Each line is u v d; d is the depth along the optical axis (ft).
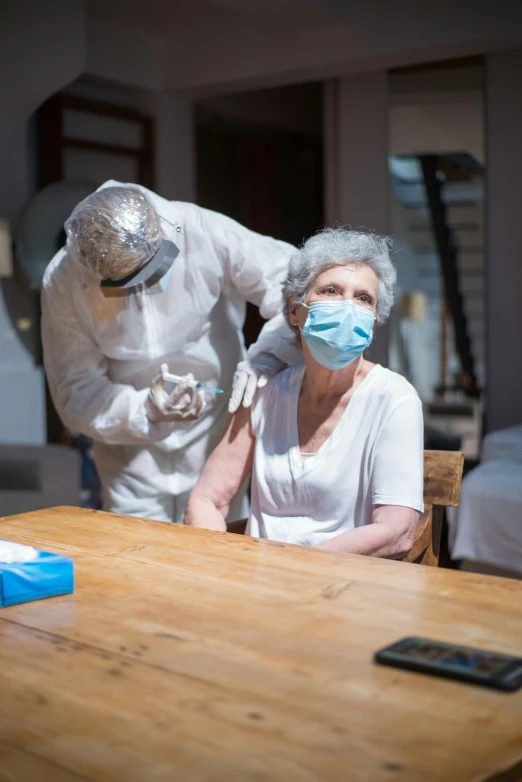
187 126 22.77
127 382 7.82
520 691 2.98
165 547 4.93
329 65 19.42
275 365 6.78
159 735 2.69
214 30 20.89
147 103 22.41
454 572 4.40
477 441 27.12
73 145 20.83
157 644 3.45
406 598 3.99
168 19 20.44
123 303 7.17
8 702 2.95
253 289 7.58
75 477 16.20
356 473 6.05
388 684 3.04
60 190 18.97
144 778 2.45
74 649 3.42
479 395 31.65
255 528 6.43
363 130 21.63
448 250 29.76
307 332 5.85
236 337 8.20
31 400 19.94
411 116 21.27
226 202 29.04
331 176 22.12
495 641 3.45
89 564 4.61
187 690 3.01
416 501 5.81
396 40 18.34
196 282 7.42
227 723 2.76
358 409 6.07
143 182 22.41
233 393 6.52
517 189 19.98
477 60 20.43
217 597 4.03
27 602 4.01
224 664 3.24
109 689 3.03
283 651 3.36
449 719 2.77
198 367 7.85
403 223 29.40
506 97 19.92
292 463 6.20
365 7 18.58
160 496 8.11
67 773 2.48
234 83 21.29
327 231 6.26
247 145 29.12
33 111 19.34
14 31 18.81
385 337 21.83
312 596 4.02
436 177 26.50
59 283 7.27
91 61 20.44
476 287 30.60
